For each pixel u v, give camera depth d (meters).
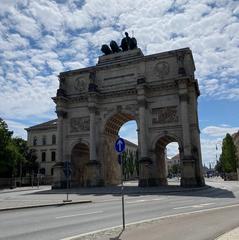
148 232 15.40
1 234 15.84
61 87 73.81
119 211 25.17
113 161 73.56
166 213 23.16
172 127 62.72
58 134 71.31
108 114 69.06
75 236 14.90
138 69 68.00
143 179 61.50
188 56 64.75
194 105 63.31
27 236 15.18
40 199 41.22
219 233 14.80
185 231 15.47
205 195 41.53
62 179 69.44
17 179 112.69
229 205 27.81
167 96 64.19
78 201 34.28
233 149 130.50
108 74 70.69
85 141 70.19
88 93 69.06
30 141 132.50
